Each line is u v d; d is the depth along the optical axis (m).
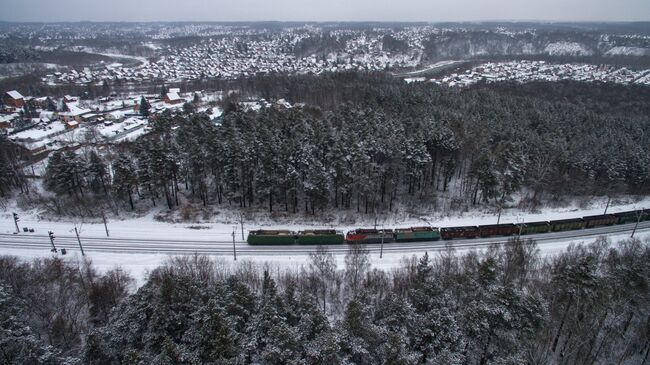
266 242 75.19
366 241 76.81
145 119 170.25
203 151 87.88
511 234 82.38
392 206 92.25
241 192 91.00
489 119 127.94
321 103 169.88
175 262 66.19
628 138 116.38
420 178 96.06
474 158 103.19
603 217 87.75
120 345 40.22
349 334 39.34
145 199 94.00
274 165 84.00
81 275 61.03
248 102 187.00
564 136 118.50
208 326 37.88
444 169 100.19
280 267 66.94
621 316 52.59
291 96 182.50
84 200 91.56
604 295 48.34
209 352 37.53
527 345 43.53
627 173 102.69
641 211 86.06
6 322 37.78
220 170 90.06
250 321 42.31
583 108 155.75
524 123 126.81
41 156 122.00
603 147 109.00
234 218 85.94
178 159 89.19
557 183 101.44
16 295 50.03
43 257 68.88
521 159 90.62
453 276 55.50
